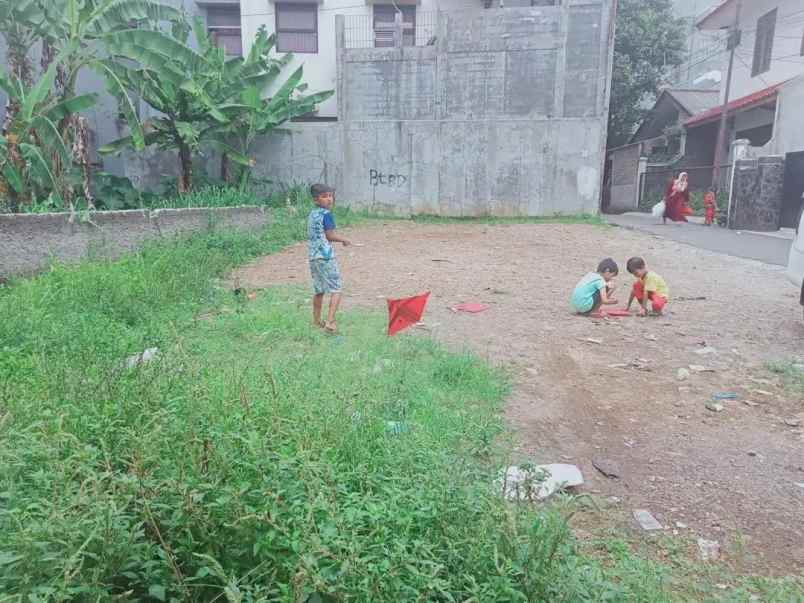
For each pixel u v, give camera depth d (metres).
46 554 1.64
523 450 3.50
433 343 5.27
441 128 18.25
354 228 15.55
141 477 2.07
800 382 4.62
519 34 17.58
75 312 5.32
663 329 6.12
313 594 1.78
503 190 18.41
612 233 14.61
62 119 10.12
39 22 9.37
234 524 1.92
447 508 2.11
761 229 15.52
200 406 2.77
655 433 3.80
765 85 19.14
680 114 24.50
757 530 2.81
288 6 19.66
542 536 2.05
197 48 19.84
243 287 7.49
